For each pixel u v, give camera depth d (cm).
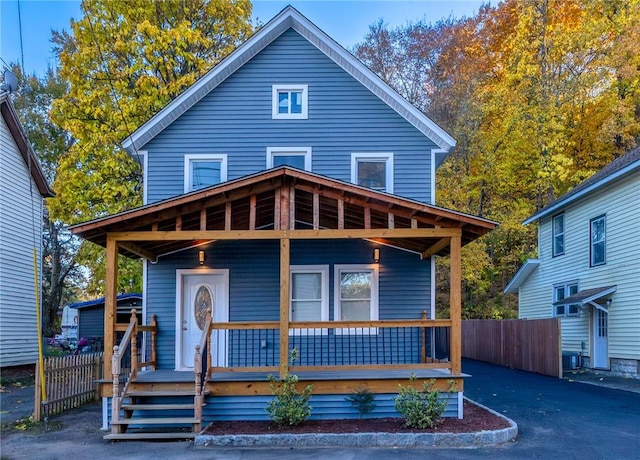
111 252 892
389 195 872
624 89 2444
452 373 898
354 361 1116
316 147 1188
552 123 2416
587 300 1553
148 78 1791
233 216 1085
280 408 826
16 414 1007
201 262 1138
